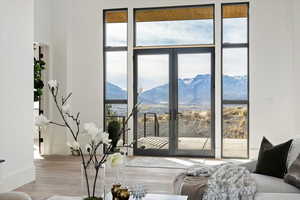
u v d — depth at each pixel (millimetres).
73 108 7391
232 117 6820
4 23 4430
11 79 4578
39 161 6508
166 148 7117
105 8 7250
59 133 7266
